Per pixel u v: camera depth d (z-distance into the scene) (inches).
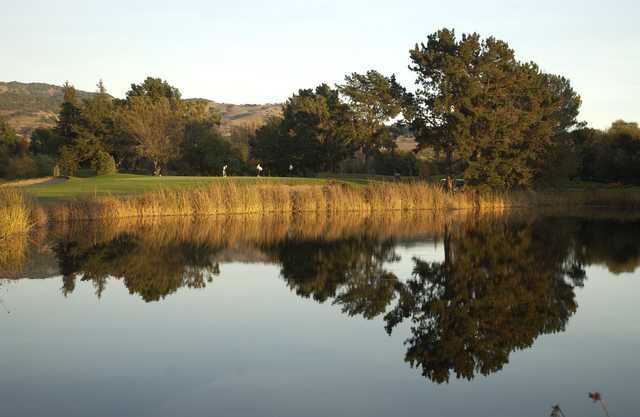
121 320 516.7
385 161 3388.3
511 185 2145.7
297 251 956.0
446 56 2010.3
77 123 3646.7
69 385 362.9
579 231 1266.0
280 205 1657.2
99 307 563.2
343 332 488.4
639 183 2687.0
